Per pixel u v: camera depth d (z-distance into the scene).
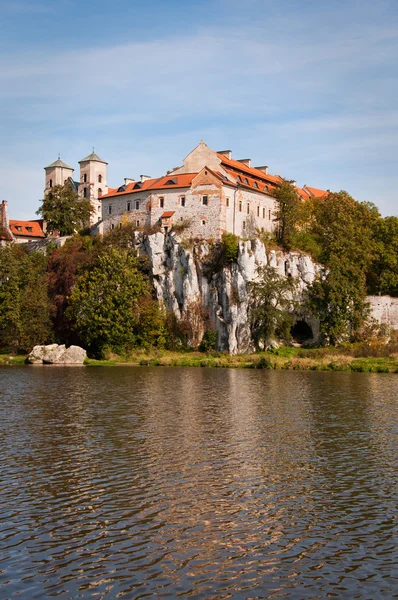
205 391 58.72
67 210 134.00
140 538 22.80
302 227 118.44
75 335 106.69
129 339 100.50
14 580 19.75
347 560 21.19
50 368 86.25
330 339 103.62
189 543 22.41
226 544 22.34
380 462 32.56
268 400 52.88
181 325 104.00
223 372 79.50
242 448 35.31
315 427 41.12
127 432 39.28
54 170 162.00
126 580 19.77
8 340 106.56
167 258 108.75
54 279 115.94
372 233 117.38
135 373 77.75
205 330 103.81
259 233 114.06
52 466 31.52
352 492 27.80
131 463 32.09
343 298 103.12
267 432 39.53
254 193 114.75
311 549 21.97
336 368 82.06
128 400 52.56
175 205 111.06
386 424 42.19
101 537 22.86
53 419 43.59
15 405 49.75
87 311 100.75
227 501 26.58
